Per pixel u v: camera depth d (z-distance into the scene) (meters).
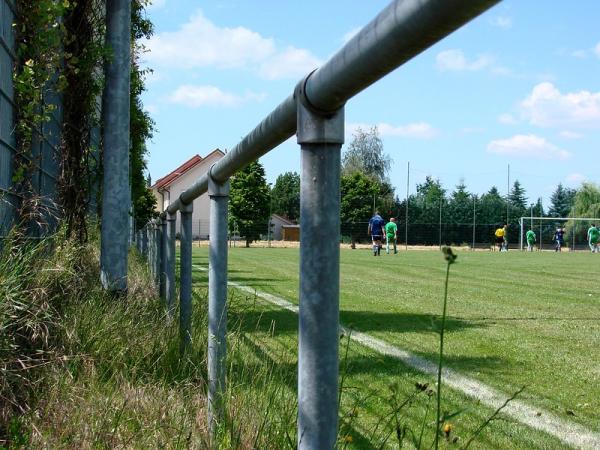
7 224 5.50
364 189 73.19
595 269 23.75
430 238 62.78
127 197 7.51
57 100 8.02
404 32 1.14
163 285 7.12
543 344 7.34
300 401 1.68
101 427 3.10
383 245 62.88
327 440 1.65
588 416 4.52
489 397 4.94
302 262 1.66
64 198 7.98
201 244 59.31
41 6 6.12
